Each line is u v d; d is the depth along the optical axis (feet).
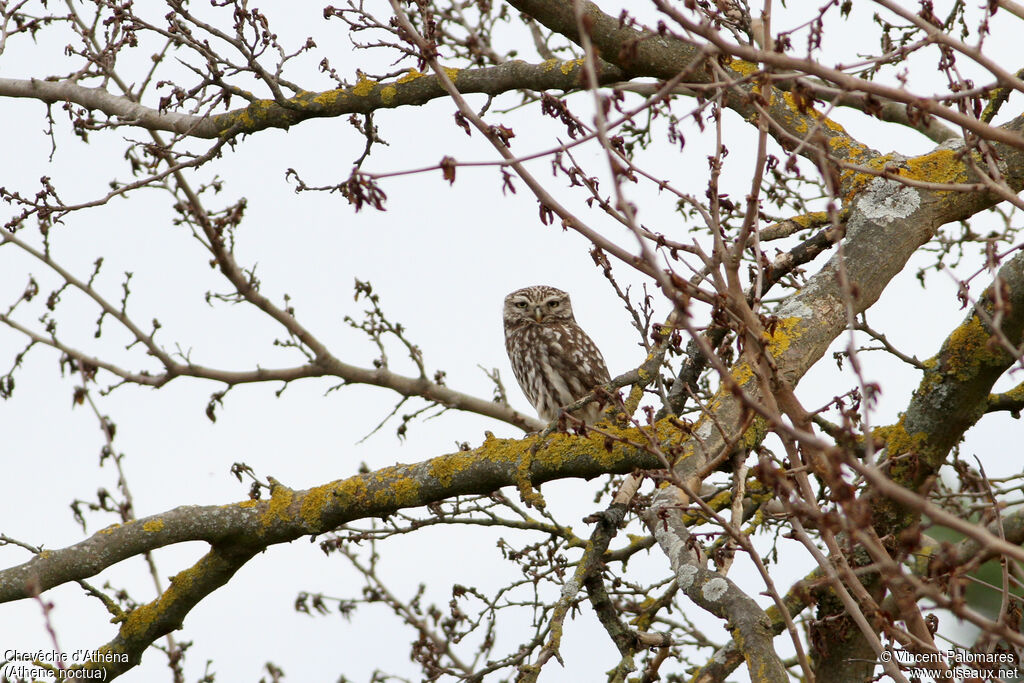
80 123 42.16
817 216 32.96
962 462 30.68
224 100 41.68
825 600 34.76
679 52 34.78
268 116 42.01
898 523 34.81
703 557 25.25
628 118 17.78
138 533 35.60
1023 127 33.76
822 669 35.40
